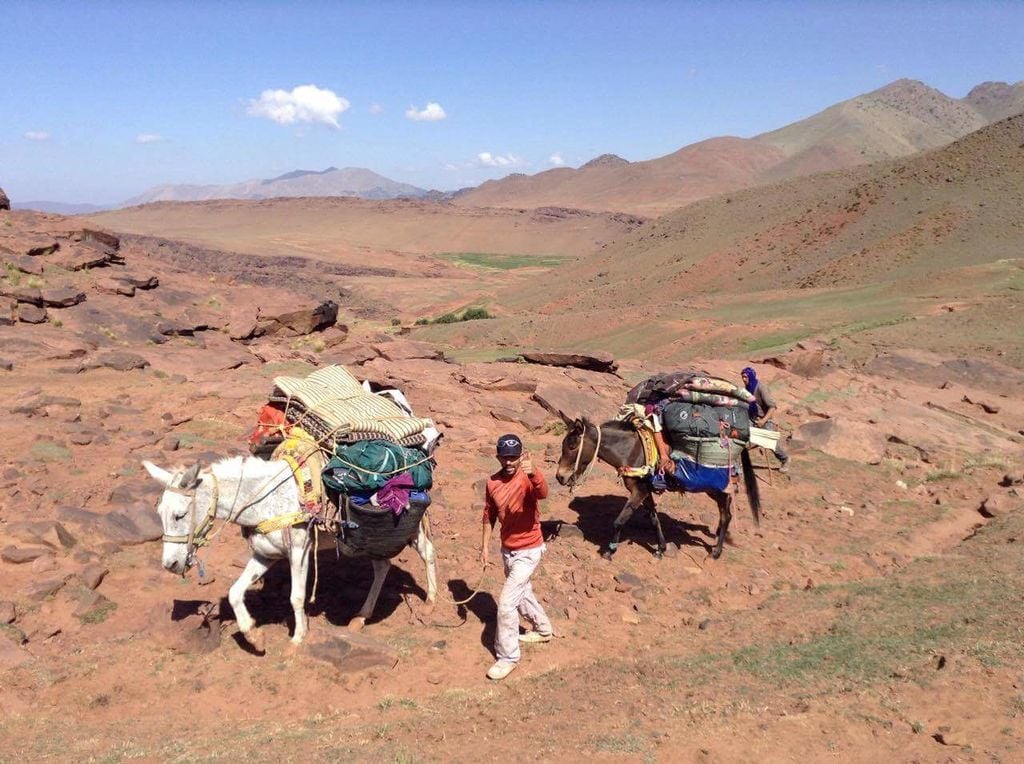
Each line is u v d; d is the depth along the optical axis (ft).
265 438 26.78
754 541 37.32
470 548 33.81
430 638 26.58
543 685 23.39
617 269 518.78
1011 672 20.04
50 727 20.67
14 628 24.56
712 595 31.35
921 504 43.70
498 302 536.01
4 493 33.81
